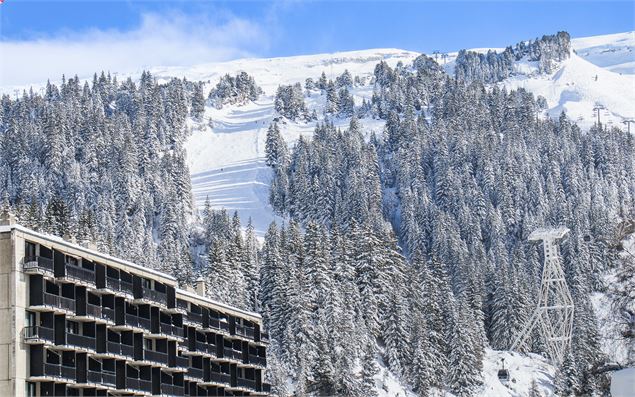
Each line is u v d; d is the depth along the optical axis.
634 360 53.66
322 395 185.12
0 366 94.88
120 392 110.88
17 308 95.94
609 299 55.44
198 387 137.00
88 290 107.50
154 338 121.06
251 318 153.62
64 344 100.62
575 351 188.38
